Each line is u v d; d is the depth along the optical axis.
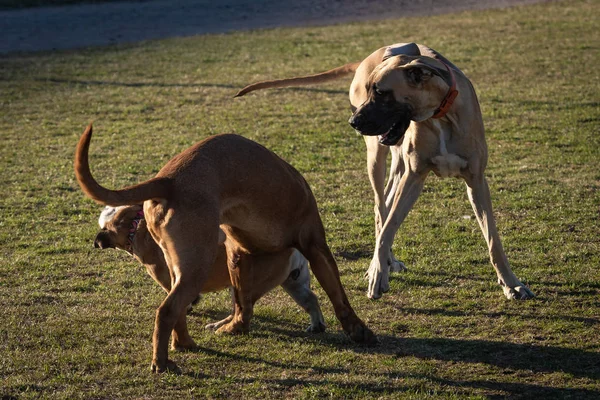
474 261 6.64
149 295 6.09
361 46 16.70
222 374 4.77
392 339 5.27
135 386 4.57
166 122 11.74
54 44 18.45
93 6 23.31
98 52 17.25
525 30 17.98
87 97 13.39
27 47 18.16
